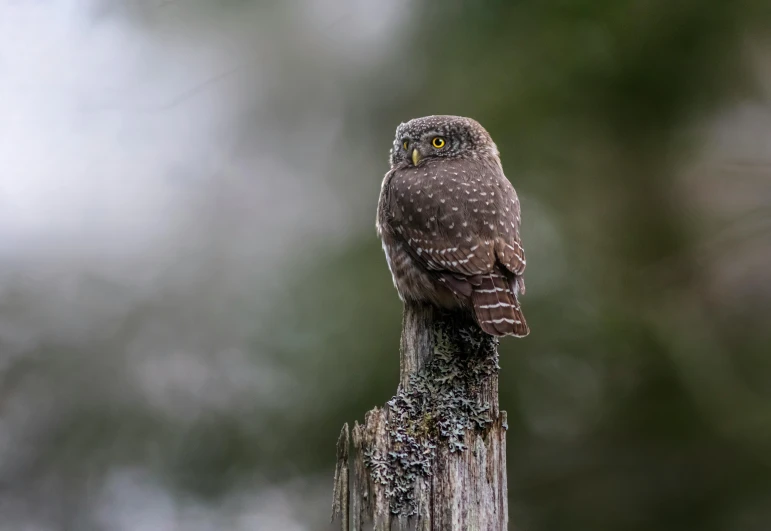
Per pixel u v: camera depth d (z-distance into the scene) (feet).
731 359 45.52
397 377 40.06
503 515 20.20
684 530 41.22
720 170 50.75
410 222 26.04
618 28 44.52
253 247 46.29
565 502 41.70
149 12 43.93
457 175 26.86
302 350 41.32
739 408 43.09
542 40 45.32
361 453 20.15
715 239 45.98
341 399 40.47
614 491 41.60
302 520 41.98
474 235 25.27
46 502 42.91
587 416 42.60
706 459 41.83
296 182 46.98
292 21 45.62
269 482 42.32
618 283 43.91
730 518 40.91
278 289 43.37
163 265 46.24
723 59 44.83
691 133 45.98
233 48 45.37
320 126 47.09
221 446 42.16
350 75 46.39
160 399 43.83
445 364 21.42
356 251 42.78
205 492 42.37
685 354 43.21
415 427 20.42
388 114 46.01
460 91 45.55
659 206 45.60
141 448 43.09
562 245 44.14
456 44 46.16
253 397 42.16
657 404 42.45
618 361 42.55
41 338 44.55
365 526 20.77
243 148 47.44
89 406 43.45
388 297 41.32
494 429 20.57
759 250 47.85
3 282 45.29
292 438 41.22
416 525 19.89
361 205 44.45
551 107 45.32
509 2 45.78
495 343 22.11
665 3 44.29
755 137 51.83
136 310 44.93
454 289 24.12
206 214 47.39
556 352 42.06
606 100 45.32
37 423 43.62
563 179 45.44
